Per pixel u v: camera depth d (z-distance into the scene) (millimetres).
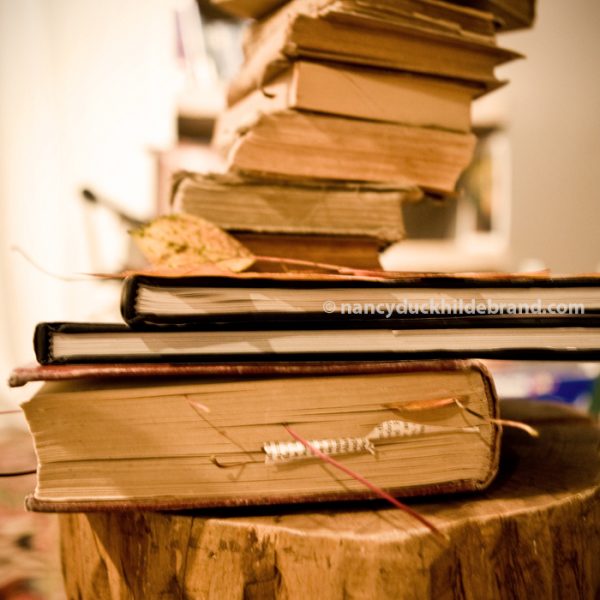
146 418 386
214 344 385
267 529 391
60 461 384
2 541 682
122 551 443
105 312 974
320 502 411
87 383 394
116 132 1151
